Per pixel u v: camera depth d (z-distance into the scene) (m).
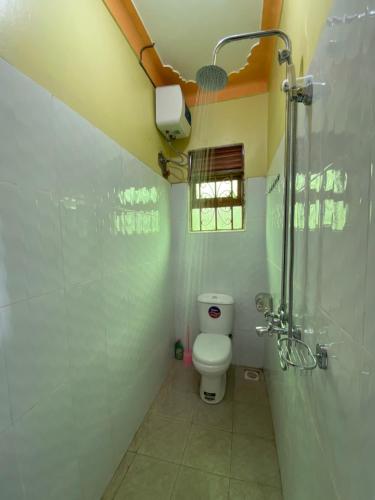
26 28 0.71
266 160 1.88
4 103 0.63
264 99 1.86
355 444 0.40
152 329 1.66
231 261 2.01
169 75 1.73
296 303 0.87
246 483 1.13
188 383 1.84
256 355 2.03
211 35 1.41
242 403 1.63
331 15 0.53
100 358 1.06
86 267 0.96
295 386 0.86
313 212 0.66
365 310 0.37
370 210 0.36
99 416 1.05
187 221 2.06
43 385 0.75
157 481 1.14
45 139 0.76
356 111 0.41
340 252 0.48
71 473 0.87
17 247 0.66
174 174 2.06
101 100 1.09
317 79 0.63
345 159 0.46
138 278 1.45
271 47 1.49
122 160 1.25
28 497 0.69
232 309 1.93
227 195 2.01
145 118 1.57
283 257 0.92
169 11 1.26
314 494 0.63
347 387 0.44
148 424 1.47
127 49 1.33
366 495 0.36
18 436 0.66
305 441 0.73
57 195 0.81
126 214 1.30
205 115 1.99
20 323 0.67
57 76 0.83
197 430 1.42
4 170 0.63
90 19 1.02
